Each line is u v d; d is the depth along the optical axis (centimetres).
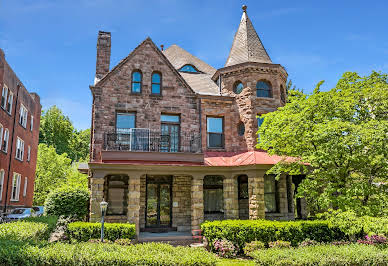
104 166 1571
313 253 973
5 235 958
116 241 1342
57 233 1611
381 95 1221
